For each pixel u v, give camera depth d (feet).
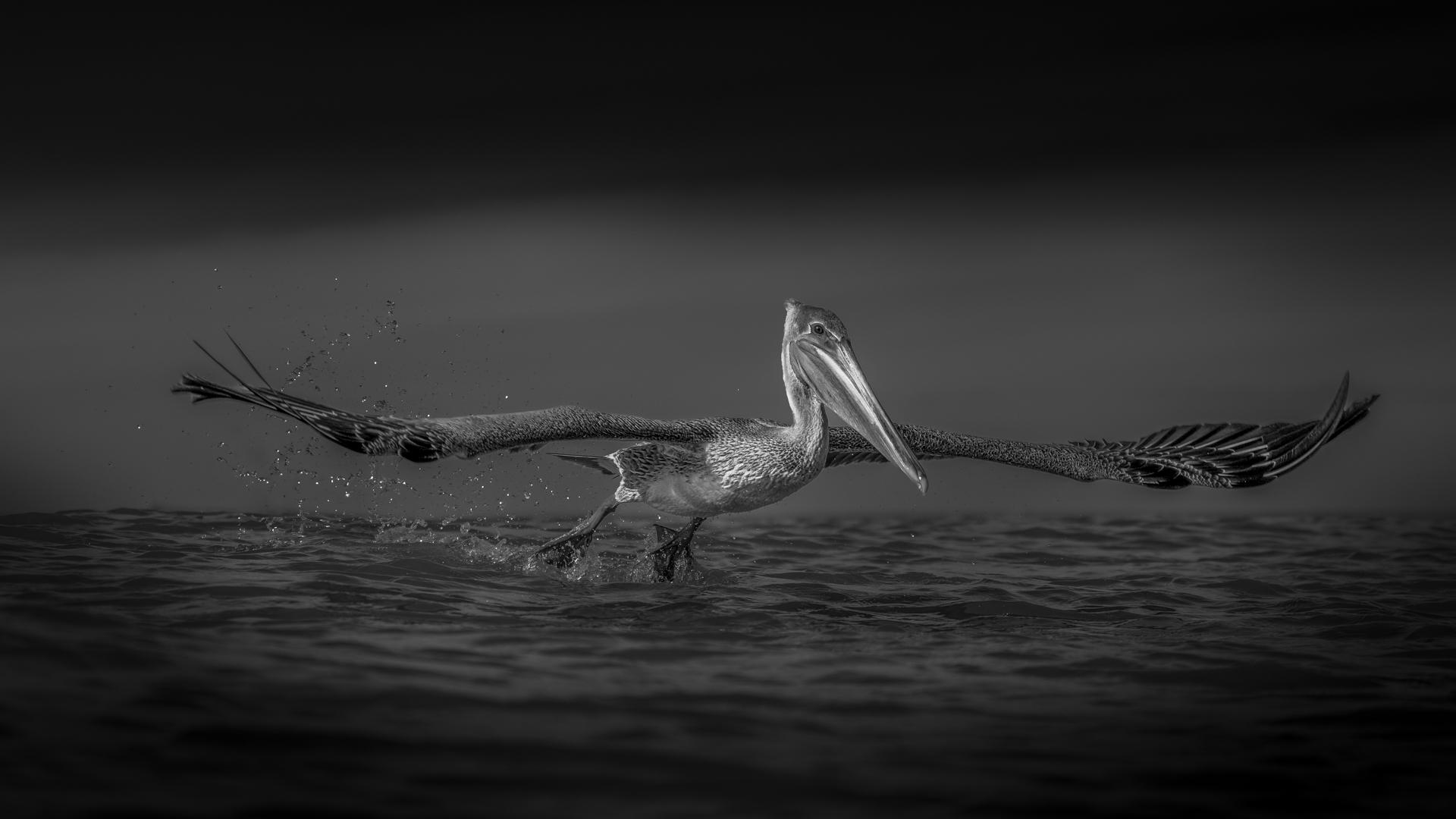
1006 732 79.25
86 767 68.03
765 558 138.92
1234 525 165.78
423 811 64.49
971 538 154.81
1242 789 70.90
